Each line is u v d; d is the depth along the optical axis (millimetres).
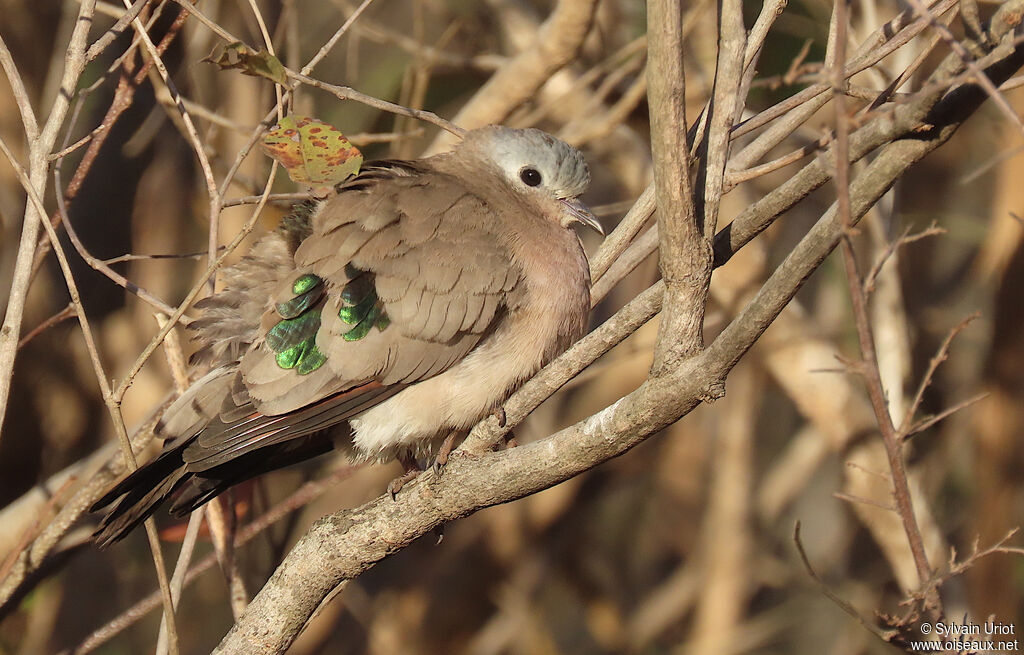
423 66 11430
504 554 13336
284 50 12016
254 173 10602
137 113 11766
